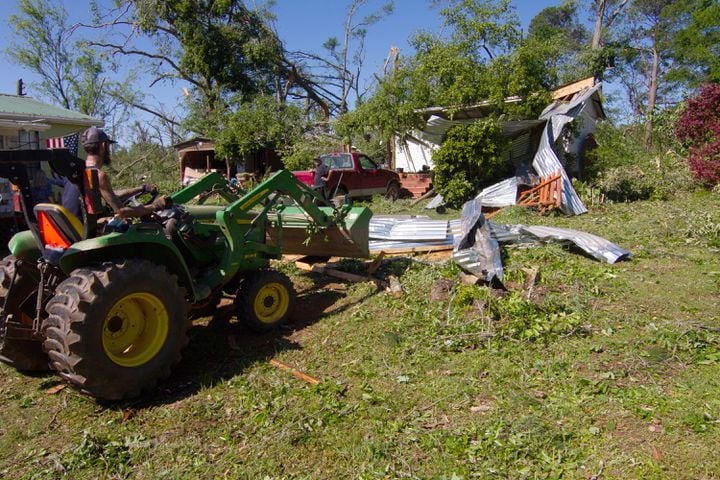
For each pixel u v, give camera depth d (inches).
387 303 234.7
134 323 158.7
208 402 156.6
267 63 1119.0
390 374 169.5
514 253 295.9
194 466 127.0
